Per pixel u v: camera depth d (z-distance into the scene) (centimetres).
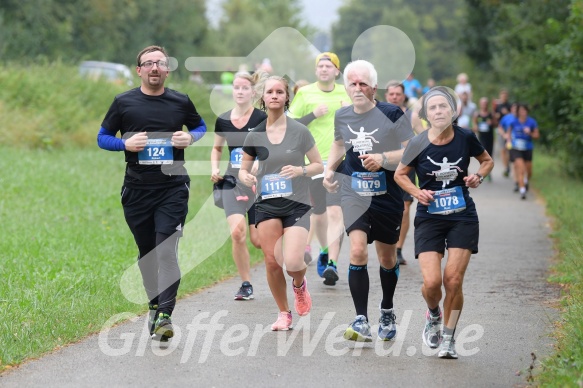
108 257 1853
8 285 1536
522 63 4350
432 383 1038
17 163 2989
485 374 1079
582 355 1059
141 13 8975
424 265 1144
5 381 1047
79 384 1034
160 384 1033
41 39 7206
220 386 1026
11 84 3875
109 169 3178
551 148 4625
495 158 5397
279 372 1085
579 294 1427
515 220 2670
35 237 1992
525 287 1650
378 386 1028
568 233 2134
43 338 1223
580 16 3112
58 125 3722
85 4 7894
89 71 4709
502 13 5281
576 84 3119
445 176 1141
